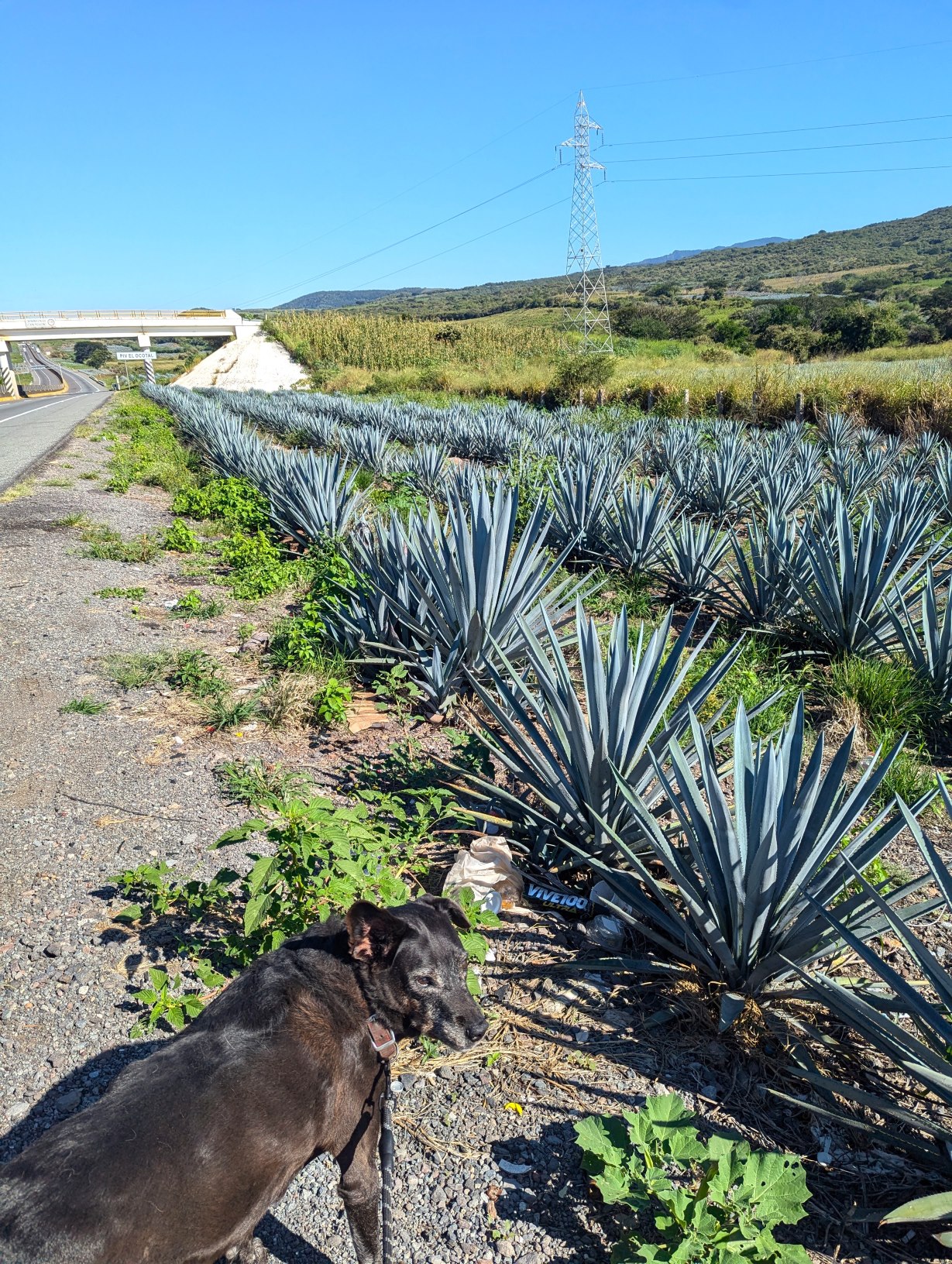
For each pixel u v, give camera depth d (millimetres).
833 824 3523
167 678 7090
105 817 4938
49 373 133500
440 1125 3076
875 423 21953
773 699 4984
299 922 3543
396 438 24531
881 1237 2697
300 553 11711
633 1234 2617
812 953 3533
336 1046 2355
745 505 13547
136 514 15312
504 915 4188
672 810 4672
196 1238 1985
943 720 6414
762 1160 2621
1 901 4180
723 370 31547
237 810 5070
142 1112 2008
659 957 3953
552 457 16516
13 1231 1786
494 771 5570
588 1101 3174
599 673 4320
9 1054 3285
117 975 3703
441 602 6805
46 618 8641
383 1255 2523
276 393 48250
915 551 9805
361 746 6035
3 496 15719
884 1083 3254
